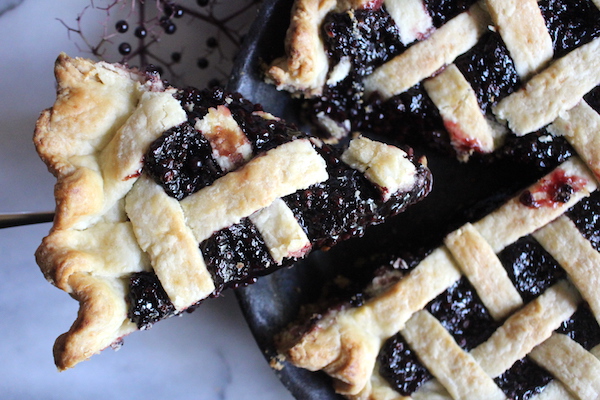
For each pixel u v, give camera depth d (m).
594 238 0.34
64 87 0.32
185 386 0.39
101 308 0.30
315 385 0.35
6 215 0.33
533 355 0.34
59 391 0.39
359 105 0.36
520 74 0.35
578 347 0.34
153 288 0.31
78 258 0.30
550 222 0.35
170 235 0.31
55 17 0.38
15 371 0.38
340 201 0.31
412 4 0.34
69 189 0.30
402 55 0.35
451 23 0.34
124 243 0.31
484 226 0.35
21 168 0.38
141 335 0.39
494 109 0.35
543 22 0.34
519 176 0.37
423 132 0.36
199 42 0.39
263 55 0.35
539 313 0.34
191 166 0.31
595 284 0.34
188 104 0.32
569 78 0.34
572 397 0.34
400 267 0.35
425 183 0.33
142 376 0.39
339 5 0.34
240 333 0.39
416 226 0.37
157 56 0.39
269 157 0.31
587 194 0.35
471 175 0.37
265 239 0.31
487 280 0.35
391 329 0.35
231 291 0.39
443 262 0.35
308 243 0.31
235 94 0.33
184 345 0.39
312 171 0.31
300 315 0.36
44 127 0.31
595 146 0.34
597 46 0.34
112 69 0.32
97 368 0.39
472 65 0.35
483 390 0.34
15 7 0.38
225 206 0.31
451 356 0.34
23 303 0.39
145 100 0.31
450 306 0.35
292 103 0.37
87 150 0.32
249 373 0.39
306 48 0.34
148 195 0.31
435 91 0.35
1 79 0.38
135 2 0.38
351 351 0.34
